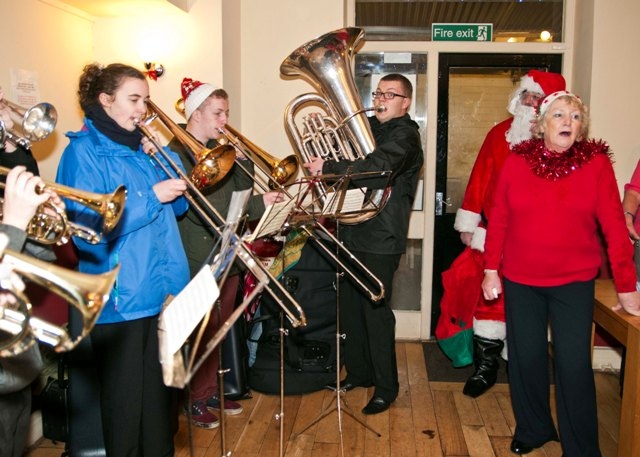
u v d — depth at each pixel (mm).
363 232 2766
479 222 3133
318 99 2781
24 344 1122
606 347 3414
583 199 2127
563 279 2189
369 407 2857
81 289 1037
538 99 2773
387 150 2545
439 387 3189
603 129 3328
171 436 2057
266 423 2775
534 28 3725
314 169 2615
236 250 1463
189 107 2531
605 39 3281
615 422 2766
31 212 1265
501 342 3111
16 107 1883
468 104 3801
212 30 3180
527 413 2438
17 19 2561
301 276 3043
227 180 2648
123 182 1844
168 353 1328
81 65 3094
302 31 3568
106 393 1869
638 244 2467
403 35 3783
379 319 2812
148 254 1877
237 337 2941
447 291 3279
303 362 3082
